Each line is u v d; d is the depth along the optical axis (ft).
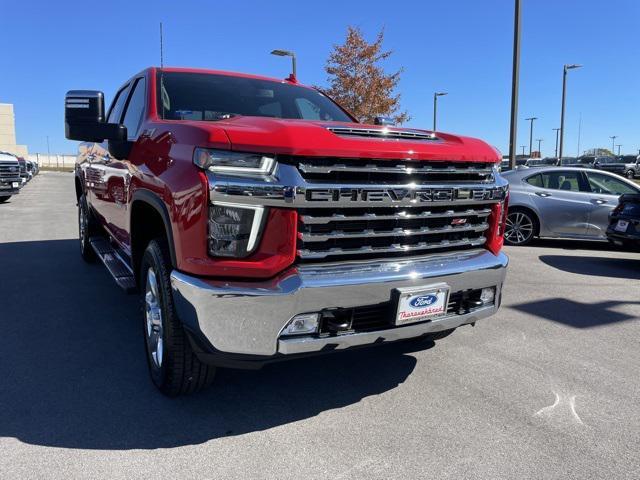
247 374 11.86
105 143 16.01
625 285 21.04
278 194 8.39
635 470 8.50
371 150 8.87
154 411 10.07
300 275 8.59
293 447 8.95
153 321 10.70
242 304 8.34
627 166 141.18
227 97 13.56
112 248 17.49
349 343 9.09
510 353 13.44
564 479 8.23
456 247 10.64
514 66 41.55
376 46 65.41
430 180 9.82
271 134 8.55
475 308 10.78
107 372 11.75
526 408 10.50
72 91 11.74
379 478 8.15
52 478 7.95
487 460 8.68
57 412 9.94
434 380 11.73
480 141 11.03
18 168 50.44
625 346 14.14
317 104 15.14
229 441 9.09
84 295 17.72
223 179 8.27
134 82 15.46
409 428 9.64
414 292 9.32
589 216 29.99
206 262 8.40
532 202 31.01
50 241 28.63
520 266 24.79
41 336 13.92
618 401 10.88
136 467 8.28
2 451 8.62
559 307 17.75
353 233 9.04
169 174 9.20
